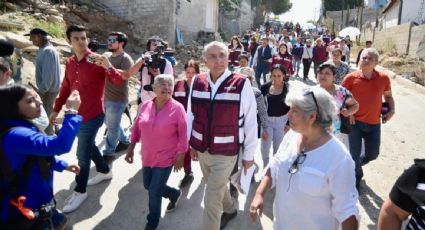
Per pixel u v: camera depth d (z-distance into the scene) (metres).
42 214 2.32
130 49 15.20
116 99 5.09
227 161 3.21
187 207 4.38
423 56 16.02
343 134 4.38
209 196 3.22
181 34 18.25
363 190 5.00
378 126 4.60
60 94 4.20
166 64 5.49
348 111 4.14
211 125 3.19
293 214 2.21
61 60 9.36
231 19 36.72
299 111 2.16
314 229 2.17
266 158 4.87
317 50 13.78
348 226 2.04
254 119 3.23
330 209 2.15
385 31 20.97
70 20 13.29
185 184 4.94
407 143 7.30
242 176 3.35
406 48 17.45
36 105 2.35
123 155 5.84
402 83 14.08
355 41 28.78
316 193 2.12
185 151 3.56
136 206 4.33
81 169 4.14
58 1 14.16
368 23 28.50
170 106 3.61
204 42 20.19
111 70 3.85
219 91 3.18
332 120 2.20
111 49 5.06
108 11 16.98
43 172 2.35
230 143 3.19
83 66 3.92
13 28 9.62
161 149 3.57
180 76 11.82
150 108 3.71
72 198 4.19
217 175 3.20
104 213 4.16
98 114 4.07
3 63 3.33
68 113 2.40
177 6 17.42
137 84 10.20
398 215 1.76
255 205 2.33
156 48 5.71
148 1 16.78
